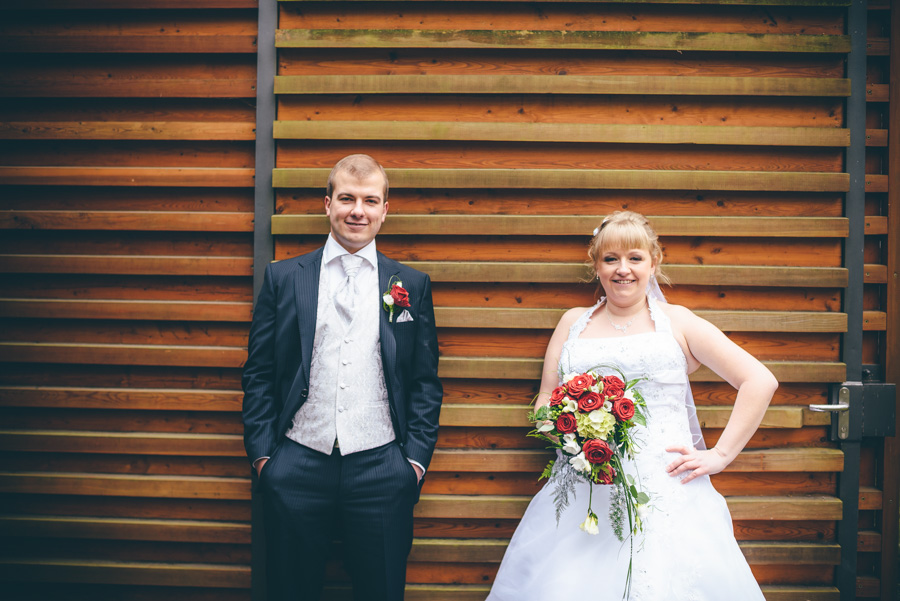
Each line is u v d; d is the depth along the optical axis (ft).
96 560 8.20
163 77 8.32
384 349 6.63
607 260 6.75
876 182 8.09
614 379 5.90
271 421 6.64
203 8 8.21
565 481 6.51
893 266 8.08
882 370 8.11
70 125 8.27
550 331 8.13
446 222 8.05
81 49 8.23
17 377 8.30
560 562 6.26
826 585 7.96
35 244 8.31
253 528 7.93
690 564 5.92
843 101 8.05
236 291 8.30
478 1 8.07
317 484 6.49
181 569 8.06
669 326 6.70
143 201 8.31
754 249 8.09
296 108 8.17
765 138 7.98
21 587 8.23
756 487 8.03
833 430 7.95
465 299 8.16
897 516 7.98
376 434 6.57
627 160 8.13
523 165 8.14
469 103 8.13
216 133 8.23
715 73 8.09
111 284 8.31
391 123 8.04
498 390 8.11
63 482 8.13
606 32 7.97
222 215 8.20
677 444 6.34
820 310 8.08
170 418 8.24
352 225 6.61
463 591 7.92
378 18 8.14
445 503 7.95
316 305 6.68
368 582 6.57
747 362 6.44
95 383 8.29
